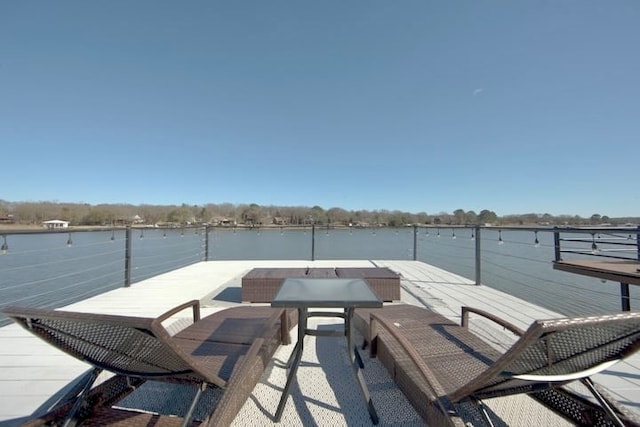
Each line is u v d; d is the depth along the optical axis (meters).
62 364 1.96
